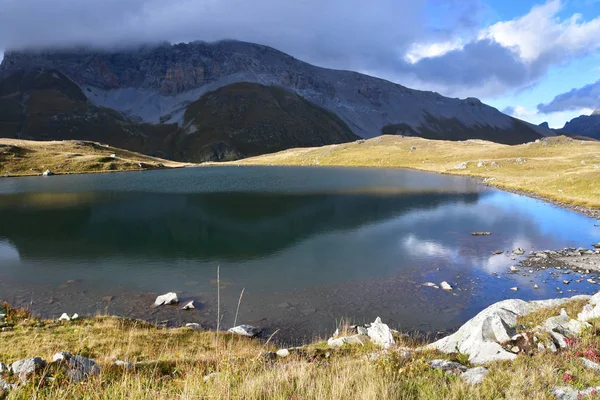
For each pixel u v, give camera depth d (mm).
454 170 132625
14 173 133000
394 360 11445
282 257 36875
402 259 35875
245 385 9242
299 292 27922
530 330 13414
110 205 67125
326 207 65125
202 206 66250
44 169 143000
